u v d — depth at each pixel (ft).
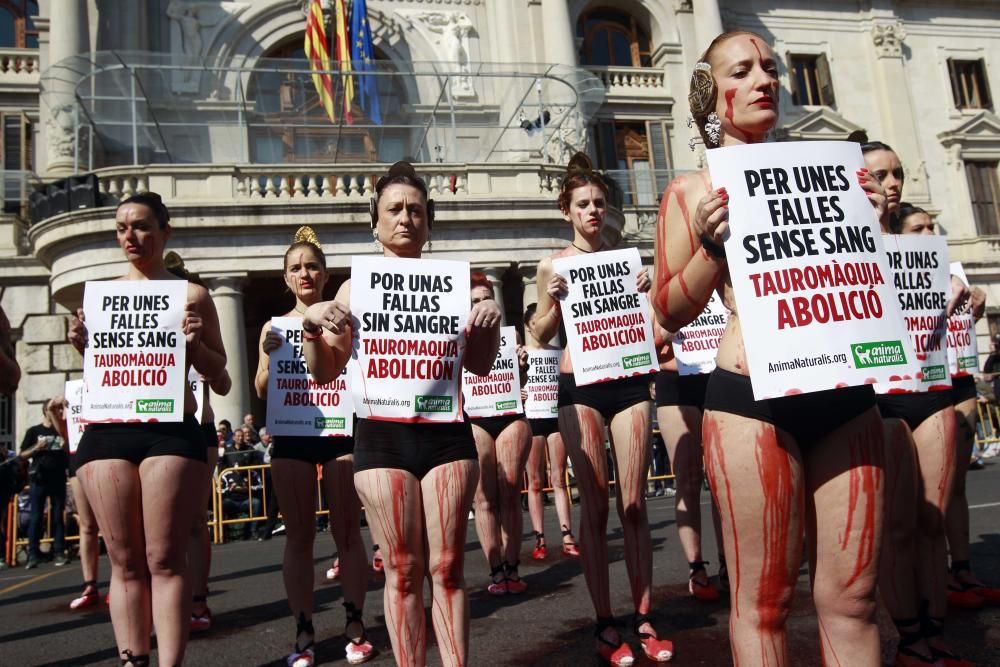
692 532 17.30
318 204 52.11
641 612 13.56
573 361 14.48
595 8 88.84
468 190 56.49
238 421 49.47
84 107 58.39
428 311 10.84
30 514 34.76
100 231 50.39
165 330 12.61
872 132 93.91
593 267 14.98
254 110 64.13
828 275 7.70
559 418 14.78
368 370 10.50
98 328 12.50
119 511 11.85
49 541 37.73
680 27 88.99
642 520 13.99
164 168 52.21
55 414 22.52
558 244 56.44
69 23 66.18
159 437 12.03
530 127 66.80
